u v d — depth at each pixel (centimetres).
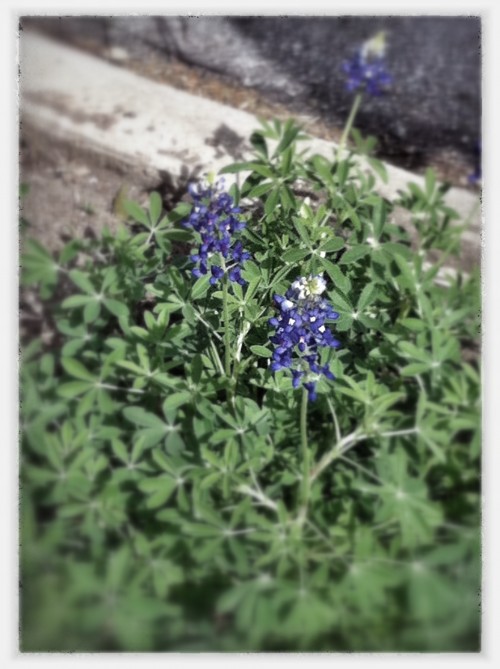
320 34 81
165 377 54
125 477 51
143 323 65
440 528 50
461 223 70
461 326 61
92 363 58
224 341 57
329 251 58
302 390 55
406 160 75
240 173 72
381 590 46
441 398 54
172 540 49
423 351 54
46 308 63
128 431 55
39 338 59
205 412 53
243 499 50
